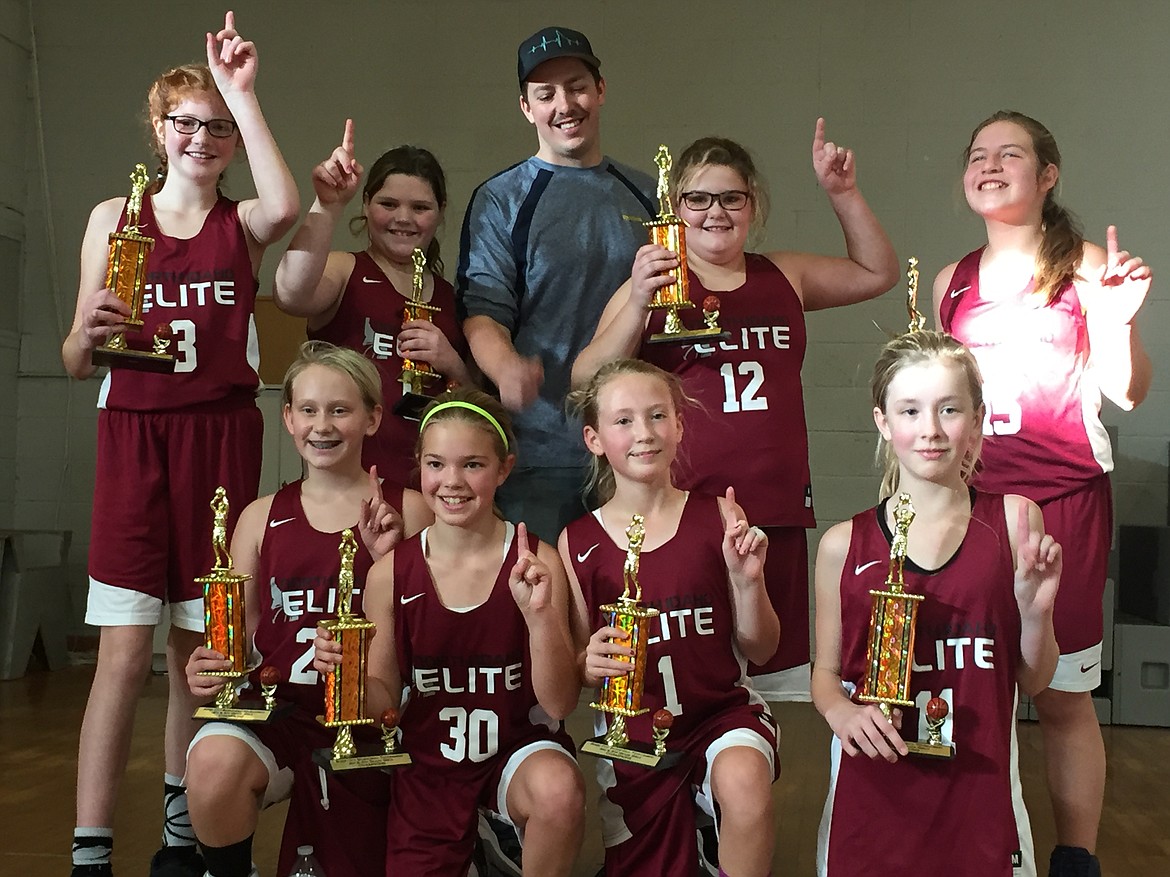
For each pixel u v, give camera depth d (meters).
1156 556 4.69
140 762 3.41
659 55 5.51
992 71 5.29
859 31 5.38
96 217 2.37
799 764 3.55
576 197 2.62
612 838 2.01
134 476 2.26
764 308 2.39
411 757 1.98
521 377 2.40
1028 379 2.31
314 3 5.72
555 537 2.57
